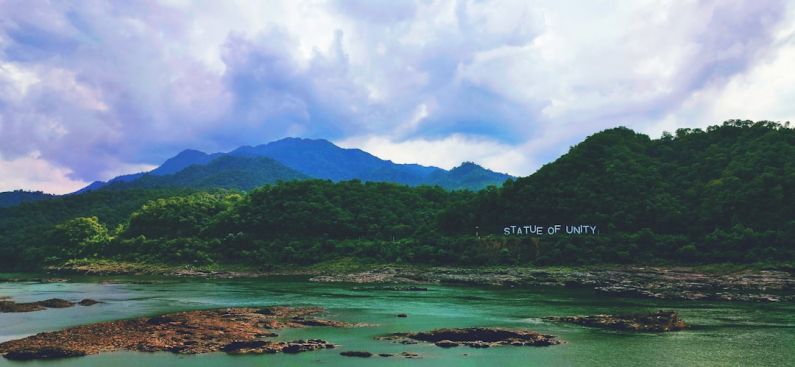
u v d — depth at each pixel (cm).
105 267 17288
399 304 8150
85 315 7131
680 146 17500
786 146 14462
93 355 4628
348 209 19288
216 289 11006
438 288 10806
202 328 5688
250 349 4794
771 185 13225
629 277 11150
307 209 18788
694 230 13425
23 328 6144
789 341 5241
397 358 4547
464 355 4666
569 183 16250
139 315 7125
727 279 10456
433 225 17575
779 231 12006
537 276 11875
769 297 8350
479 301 8488
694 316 6738
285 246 17250
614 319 6169
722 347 4981
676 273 11406
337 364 4338
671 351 4819
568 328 5972
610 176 15800
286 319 6550
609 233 14212
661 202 14425
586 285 10806
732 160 15162
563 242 13962
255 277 14812
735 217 13088
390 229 17900
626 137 18275
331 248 16788
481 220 16712
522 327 6034
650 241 13250
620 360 4503
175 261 17475
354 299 8894
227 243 17912
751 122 17038
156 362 4397
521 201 16475
